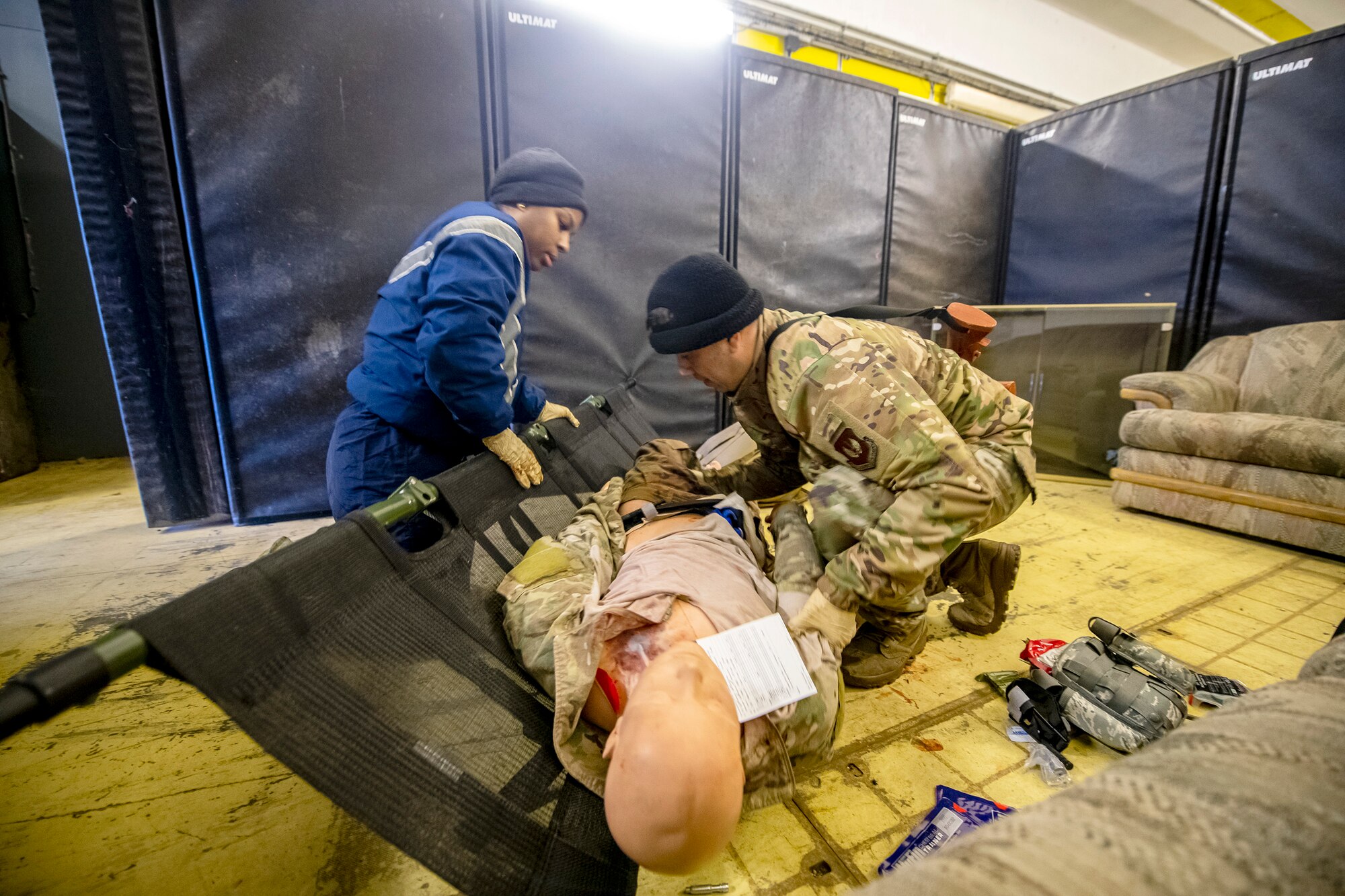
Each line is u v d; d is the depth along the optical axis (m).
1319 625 1.62
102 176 2.11
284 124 2.24
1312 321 2.82
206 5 2.08
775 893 0.82
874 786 1.03
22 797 1.02
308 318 2.40
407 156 2.42
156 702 1.30
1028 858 0.25
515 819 0.71
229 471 2.41
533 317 2.79
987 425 1.36
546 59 2.58
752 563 1.10
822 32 3.65
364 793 0.61
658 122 2.85
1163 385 2.62
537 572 1.04
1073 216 3.72
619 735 0.65
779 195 3.23
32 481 3.36
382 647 0.75
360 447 1.38
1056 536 2.39
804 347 1.04
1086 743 1.14
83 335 3.78
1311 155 2.76
